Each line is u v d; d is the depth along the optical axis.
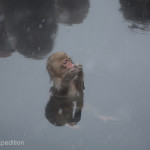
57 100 21.45
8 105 21.42
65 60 20.84
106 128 18.84
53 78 21.47
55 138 18.38
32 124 19.62
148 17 33.56
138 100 21.03
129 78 23.47
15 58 27.09
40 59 26.70
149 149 17.20
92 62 25.83
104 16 34.50
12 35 31.34
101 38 29.84
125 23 32.56
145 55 26.72
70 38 30.14
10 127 19.53
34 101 21.59
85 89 22.17
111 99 21.16
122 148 17.34
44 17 34.88
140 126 18.86
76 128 18.98
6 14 36.16
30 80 23.88
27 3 38.50
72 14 35.47
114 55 26.86
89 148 17.47
